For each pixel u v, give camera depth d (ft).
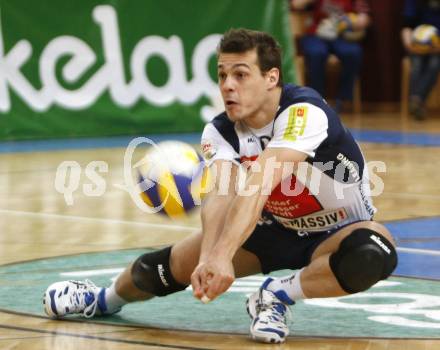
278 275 39.06
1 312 31.81
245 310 32.48
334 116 28.22
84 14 101.65
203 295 25.66
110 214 55.67
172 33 106.73
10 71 98.32
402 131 111.86
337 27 125.80
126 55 104.01
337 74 138.31
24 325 29.99
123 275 30.40
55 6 100.07
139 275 29.81
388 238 28.27
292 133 26.94
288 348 26.99
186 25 107.65
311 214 28.55
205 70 109.09
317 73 125.49
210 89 109.19
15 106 98.68
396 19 144.15
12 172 74.54
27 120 99.19
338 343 27.58
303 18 131.03
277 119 27.76
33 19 99.09
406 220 53.31
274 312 28.02
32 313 31.73
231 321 30.76
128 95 104.17
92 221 53.01
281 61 27.91
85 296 31.17
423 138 102.89
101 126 102.78
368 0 142.51
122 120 103.60
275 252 29.58
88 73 102.06
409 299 33.91
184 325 30.14
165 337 28.40
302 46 127.13
